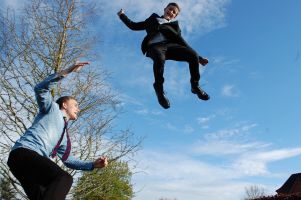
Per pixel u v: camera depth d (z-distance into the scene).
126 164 11.05
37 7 10.97
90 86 10.95
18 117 10.14
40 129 2.80
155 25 3.97
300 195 17.88
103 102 10.91
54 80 2.81
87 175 10.48
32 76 10.54
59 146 3.02
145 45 4.03
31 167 2.60
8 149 9.94
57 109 2.95
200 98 4.18
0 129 9.91
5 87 10.05
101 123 10.68
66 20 11.12
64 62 10.89
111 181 10.82
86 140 10.38
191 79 4.08
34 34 10.65
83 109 10.63
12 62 10.24
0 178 9.69
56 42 10.85
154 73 3.85
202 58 4.20
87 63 2.86
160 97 3.89
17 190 9.52
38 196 2.58
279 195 18.67
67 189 2.58
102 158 3.17
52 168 2.60
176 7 4.16
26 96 10.25
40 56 10.71
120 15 4.27
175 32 3.97
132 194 11.44
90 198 10.83
